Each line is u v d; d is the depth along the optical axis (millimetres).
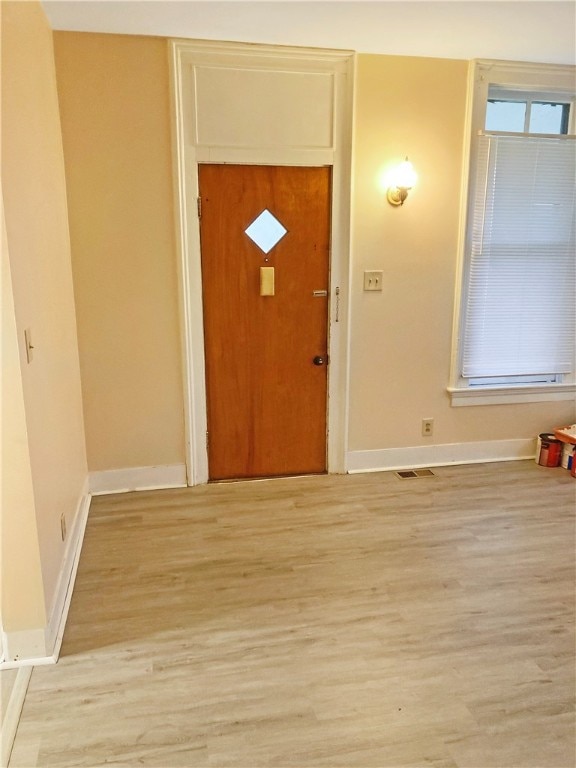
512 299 3613
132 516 3035
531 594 2381
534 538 2836
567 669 1952
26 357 1861
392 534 2865
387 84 3166
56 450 2316
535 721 1733
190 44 2898
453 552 2703
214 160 3072
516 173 3426
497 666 1963
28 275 1967
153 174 3023
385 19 2627
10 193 1768
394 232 3363
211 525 2947
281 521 2996
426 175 3326
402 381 3588
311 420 3531
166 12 2551
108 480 3314
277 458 3543
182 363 3260
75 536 2680
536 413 3854
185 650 2037
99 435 3258
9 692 1813
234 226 3178
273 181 3166
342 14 2568
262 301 3301
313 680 1895
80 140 2914
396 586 2428
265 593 2375
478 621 2205
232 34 2822
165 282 3152
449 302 3539
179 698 1818
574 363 3824
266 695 1831
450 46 3004
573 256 3629
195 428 3363
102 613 2238
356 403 3553
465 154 3340
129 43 2857
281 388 3441
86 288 3068
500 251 3521
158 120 2967
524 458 3893
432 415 3689
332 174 3213
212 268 3207
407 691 1849
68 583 2363
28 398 1858
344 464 3600
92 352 3145
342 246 3301
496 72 3275
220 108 3023
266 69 3023
